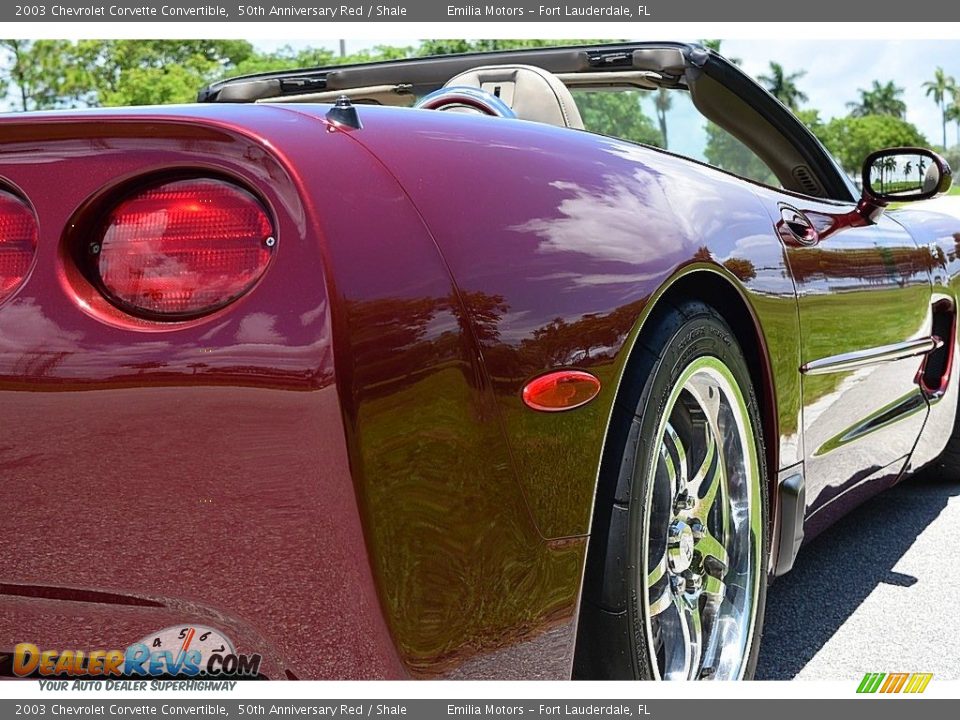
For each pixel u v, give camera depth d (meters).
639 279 1.39
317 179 1.11
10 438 1.12
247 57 39.28
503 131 1.45
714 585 1.73
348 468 1.04
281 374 1.05
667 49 2.36
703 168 1.86
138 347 1.08
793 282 1.87
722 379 1.64
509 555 1.20
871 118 77.38
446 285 1.15
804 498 1.98
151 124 1.13
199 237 1.11
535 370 1.21
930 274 2.75
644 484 1.40
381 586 1.07
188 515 1.08
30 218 1.15
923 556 2.75
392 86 2.79
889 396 2.50
